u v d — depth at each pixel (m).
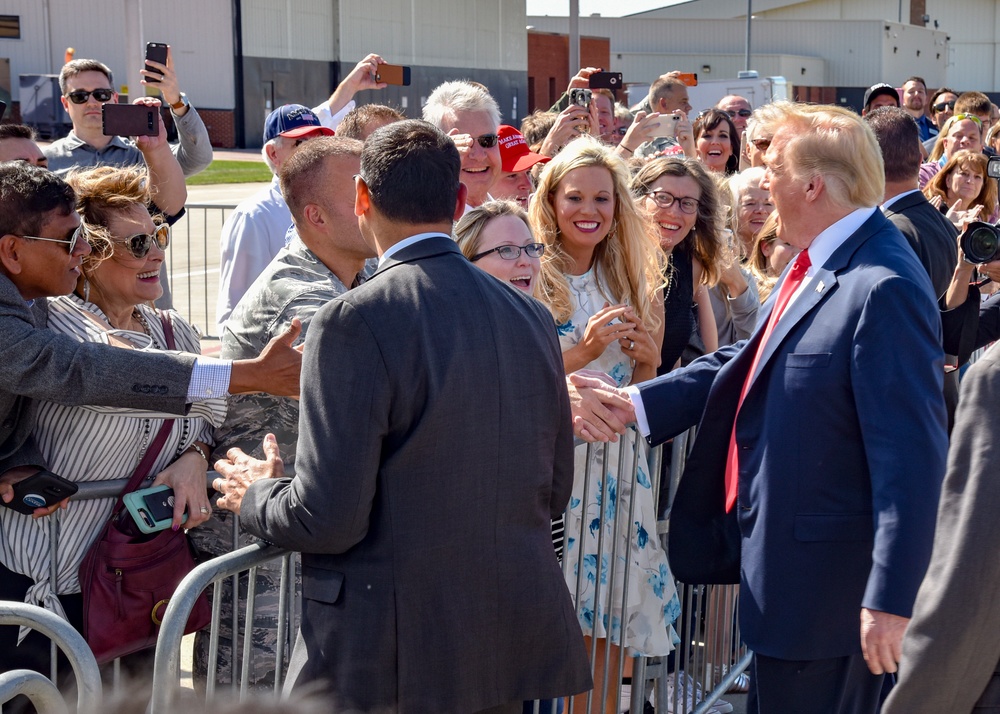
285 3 37.56
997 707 1.89
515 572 2.20
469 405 2.12
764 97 18.17
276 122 4.89
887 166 4.14
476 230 3.24
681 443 3.37
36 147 4.82
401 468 2.10
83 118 5.65
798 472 2.48
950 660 1.83
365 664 2.12
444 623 2.12
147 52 5.54
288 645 2.97
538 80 47.75
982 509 1.81
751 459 2.58
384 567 2.11
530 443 2.22
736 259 4.38
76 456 2.73
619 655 3.15
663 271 3.72
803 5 64.25
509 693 2.22
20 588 2.71
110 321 2.89
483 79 44.47
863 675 2.72
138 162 5.75
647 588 3.22
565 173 3.40
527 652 2.23
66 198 2.55
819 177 2.51
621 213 3.46
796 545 2.48
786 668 2.57
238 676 2.98
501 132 4.85
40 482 2.56
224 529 3.01
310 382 2.10
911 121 4.17
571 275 3.49
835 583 2.48
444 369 2.09
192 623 2.76
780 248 4.59
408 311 2.10
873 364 2.35
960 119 7.66
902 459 2.29
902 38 45.09
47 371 2.46
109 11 35.16
